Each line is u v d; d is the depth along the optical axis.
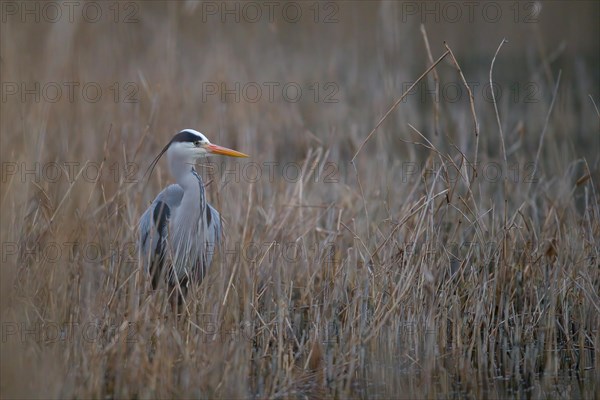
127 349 8.83
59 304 9.40
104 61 18.88
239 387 8.50
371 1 25.12
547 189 13.11
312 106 19.83
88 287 9.55
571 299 10.37
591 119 19.44
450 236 11.48
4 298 8.57
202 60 21.08
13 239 9.60
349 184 14.31
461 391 9.18
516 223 11.57
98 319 9.12
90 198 10.44
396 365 9.41
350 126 17.31
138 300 8.97
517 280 10.59
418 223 9.84
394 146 17.03
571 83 22.97
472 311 9.94
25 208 10.15
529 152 17.62
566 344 9.94
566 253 10.70
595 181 14.00
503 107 18.56
